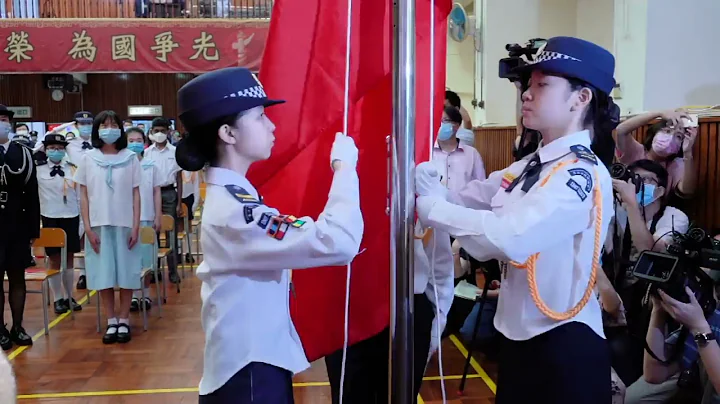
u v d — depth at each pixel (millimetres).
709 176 2486
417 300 1667
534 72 1372
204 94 1221
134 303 4848
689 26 4328
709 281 1688
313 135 1448
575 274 1325
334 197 1217
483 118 6645
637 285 2088
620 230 2266
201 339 4102
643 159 2400
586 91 1328
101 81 12023
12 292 3959
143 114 12117
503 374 1420
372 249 1534
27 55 7391
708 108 2891
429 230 1554
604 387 1343
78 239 4941
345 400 1685
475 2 6965
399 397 1127
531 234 1195
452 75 8695
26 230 3938
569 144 1339
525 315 1359
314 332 1561
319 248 1170
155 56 7477
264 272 1267
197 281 5797
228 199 1223
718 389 1598
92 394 3176
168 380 3377
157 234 4871
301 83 1431
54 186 4812
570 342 1312
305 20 1418
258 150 1271
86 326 4410
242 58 7488
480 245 1206
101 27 7410
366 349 1684
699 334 1598
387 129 1504
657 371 1903
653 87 4348
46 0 8234
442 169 1480
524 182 1368
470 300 3613
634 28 4453
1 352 770
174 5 8406
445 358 3658
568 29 6535
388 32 1461
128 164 4004
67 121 11938
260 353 1230
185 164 1262
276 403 1237
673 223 2160
